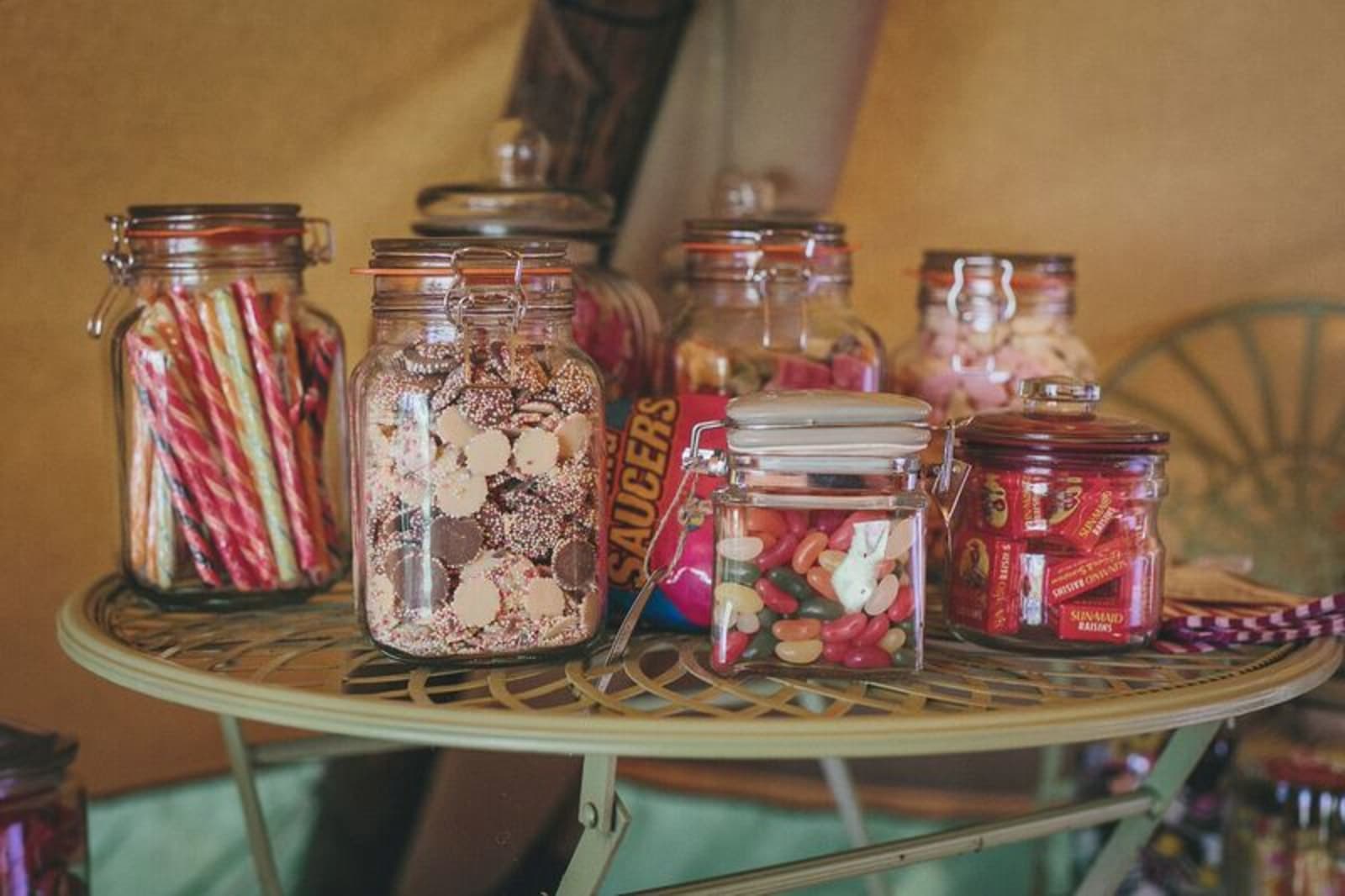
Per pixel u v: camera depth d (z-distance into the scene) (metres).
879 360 1.02
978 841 0.86
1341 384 1.55
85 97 1.03
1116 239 1.50
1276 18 1.36
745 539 0.76
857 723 0.68
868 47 1.31
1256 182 1.46
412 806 1.34
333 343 0.93
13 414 1.08
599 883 0.72
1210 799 1.31
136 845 1.23
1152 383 1.59
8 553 1.10
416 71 1.18
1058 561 0.82
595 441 0.80
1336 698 1.16
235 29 1.07
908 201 1.45
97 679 1.18
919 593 0.77
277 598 0.90
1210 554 1.56
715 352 0.97
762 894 0.80
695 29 1.36
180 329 0.87
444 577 0.76
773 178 1.35
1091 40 1.38
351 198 1.20
